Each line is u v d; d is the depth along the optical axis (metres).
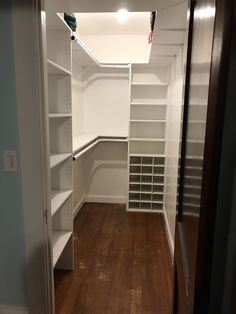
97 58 3.65
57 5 1.57
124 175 4.03
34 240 1.50
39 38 1.30
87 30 3.52
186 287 0.85
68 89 2.08
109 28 3.43
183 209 1.09
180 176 1.16
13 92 1.35
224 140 0.72
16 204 1.47
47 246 1.51
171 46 2.46
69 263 2.32
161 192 3.70
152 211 3.71
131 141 3.74
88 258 2.53
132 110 3.77
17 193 1.46
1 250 1.54
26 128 1.38
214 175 0.59
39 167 1.42
